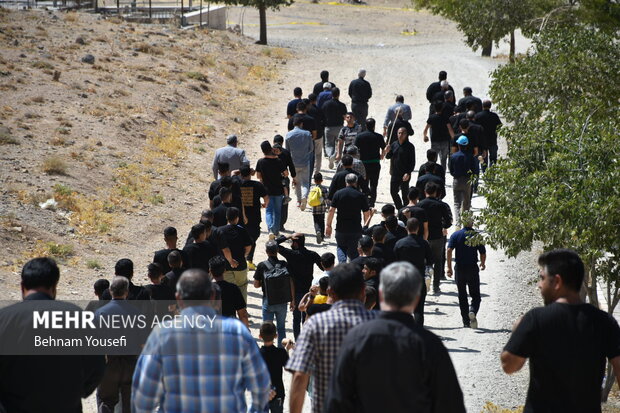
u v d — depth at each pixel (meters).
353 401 12.05
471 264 36.38
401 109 57.88
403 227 34.12
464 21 114.06
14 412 14.63
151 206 53.50
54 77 76.50
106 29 106.50
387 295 12.19
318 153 60.84
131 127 68.25
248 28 170.75
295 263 31.91
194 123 74.75
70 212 49.12
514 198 31.56
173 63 95.56
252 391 14.21
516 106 50.53
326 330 13.75
